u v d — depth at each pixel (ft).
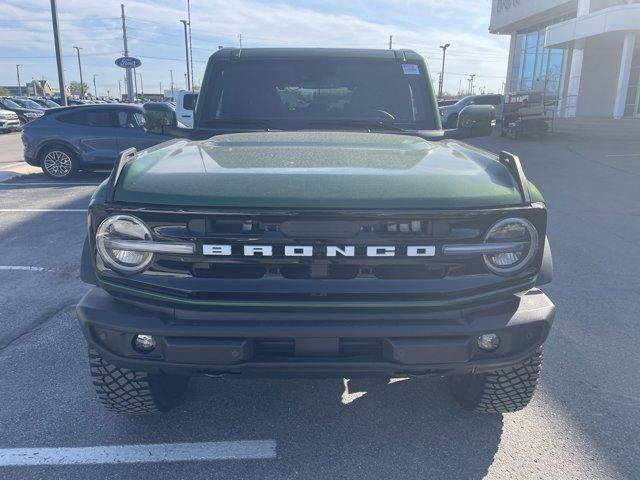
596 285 18.79
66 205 32.07
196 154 9.75
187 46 130.41
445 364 8.23
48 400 11.63
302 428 10.70
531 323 8.37
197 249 7.92
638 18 79.46
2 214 29.58
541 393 11.93
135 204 7.97
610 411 11.25
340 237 7.86
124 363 8.41
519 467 9.59
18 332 14.93
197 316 8.11
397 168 8.81
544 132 76.95
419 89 13.70
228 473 9.45
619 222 28.19
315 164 8.93
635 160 52.85
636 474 9.41
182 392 11.73
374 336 8.04
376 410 11.29
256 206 7.78
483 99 92.73
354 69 13.64
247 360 8.13
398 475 9.41
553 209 31.40
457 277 8.21
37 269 20.26
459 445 10.19
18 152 63.16
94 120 41.68
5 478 9.29
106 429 10.64
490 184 8.43
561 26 94.02
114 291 8.30
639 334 14.89
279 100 13.66
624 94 85.71
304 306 8.01
